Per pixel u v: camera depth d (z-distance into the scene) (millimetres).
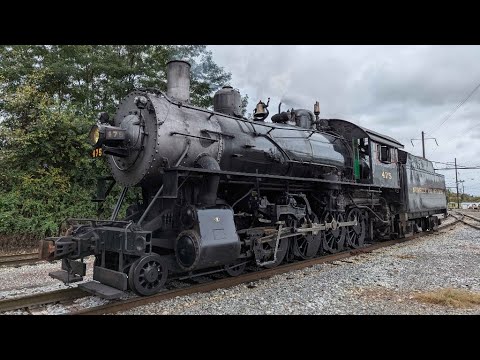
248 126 7789
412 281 6469
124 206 14375
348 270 7430
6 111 13734
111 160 6836
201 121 6629
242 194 7383
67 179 13695
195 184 6438
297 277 6805
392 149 13289
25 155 13305
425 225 17203
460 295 5379
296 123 10633
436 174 19156
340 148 10922
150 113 6043
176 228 6137
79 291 5660
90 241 5660
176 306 5000
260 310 4848
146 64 17562
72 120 14039
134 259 5453
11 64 15148
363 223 11289
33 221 12227
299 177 8781
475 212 39812
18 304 5035
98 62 16641
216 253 5766
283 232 7645
